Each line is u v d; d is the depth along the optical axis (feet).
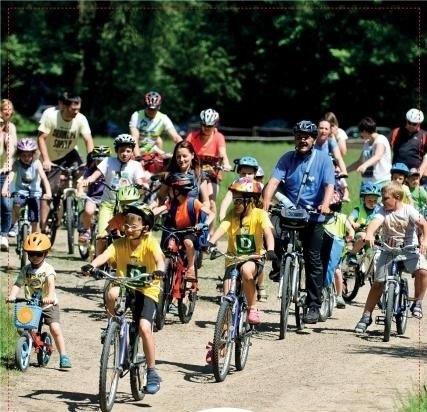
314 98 557.33
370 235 114.21
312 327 119.85
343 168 141.59
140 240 86.94
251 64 558.97
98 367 99.96
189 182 115.85
